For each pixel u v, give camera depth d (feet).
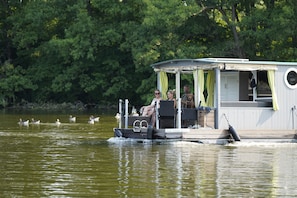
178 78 192.95
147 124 181.98
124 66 416.46
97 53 415.44
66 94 437.99
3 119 294.05
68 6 401.90
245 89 192.95
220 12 354.74
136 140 179.83
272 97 184.34
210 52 345.72
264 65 183.01
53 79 432.66
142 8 377.50
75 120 287.28
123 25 380.78
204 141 176.14
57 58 431.43
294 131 184.34
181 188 107.14
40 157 144.15
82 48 390.63
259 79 191.72
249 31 331.16
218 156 147.54
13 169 126.21
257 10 332.39
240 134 180.14
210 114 179.42
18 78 429.38
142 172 122.83
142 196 100.99
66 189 105.91
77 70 415.03
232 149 161.99
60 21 435.94
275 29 324.19
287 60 336.90
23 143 176.04
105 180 114.01
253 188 107.65
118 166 130.21
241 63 180.14
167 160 139.44
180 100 175.83
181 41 349.41
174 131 174.70
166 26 337.11
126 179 115.03
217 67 177.88
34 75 433.89
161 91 199.31
